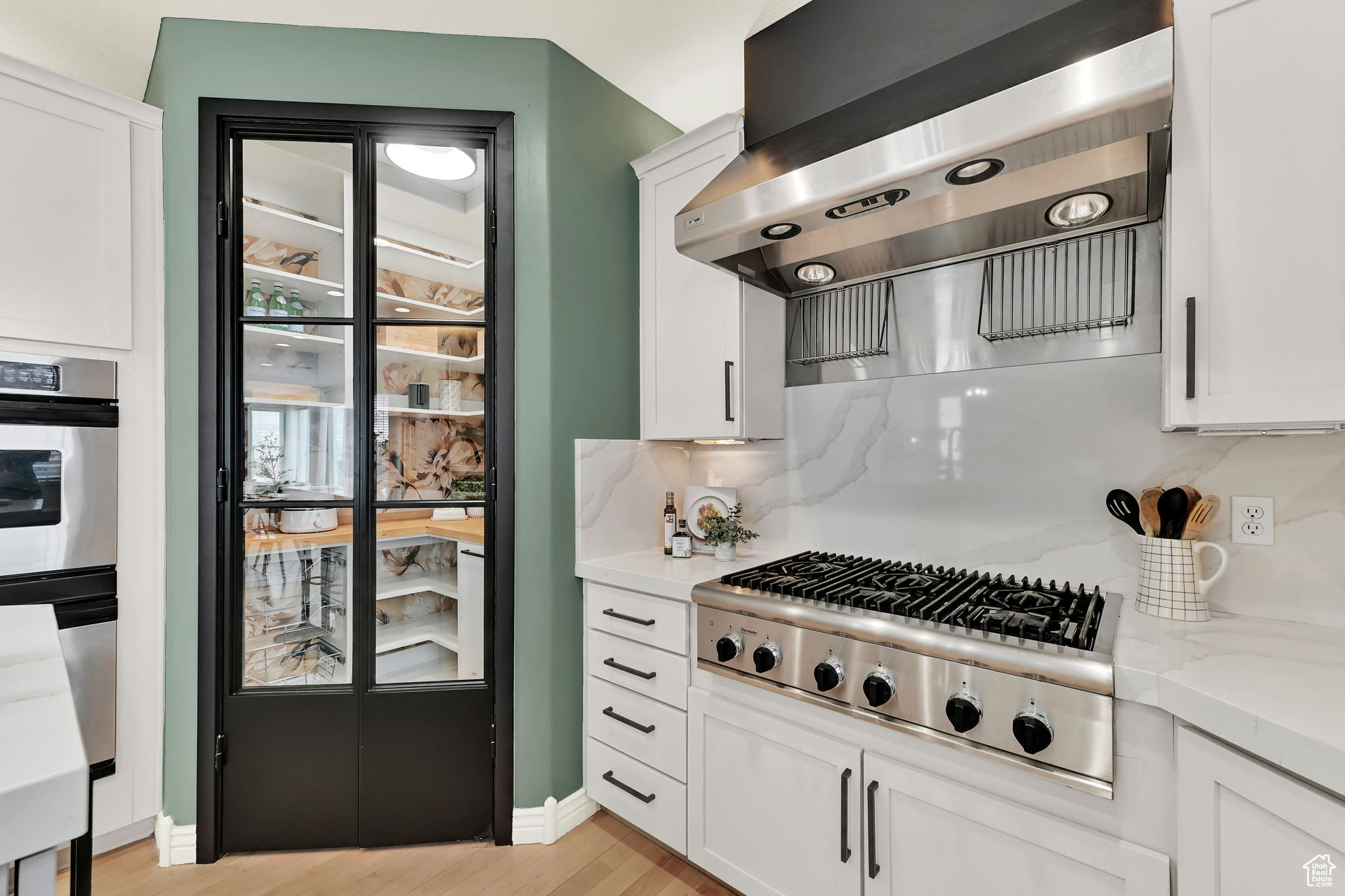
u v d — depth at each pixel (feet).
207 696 5.90
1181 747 3.21
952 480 5.85
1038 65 3.72
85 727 5.71
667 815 5.77
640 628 6.03
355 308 6.20
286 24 6.10
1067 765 3.53
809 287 6.63
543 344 6.40
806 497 6.86
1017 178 4.24
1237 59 3.50
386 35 6.25
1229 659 3.51
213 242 5.97
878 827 4.33
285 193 6.21
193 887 5.55
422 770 6.17
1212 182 3.57
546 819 6.29
